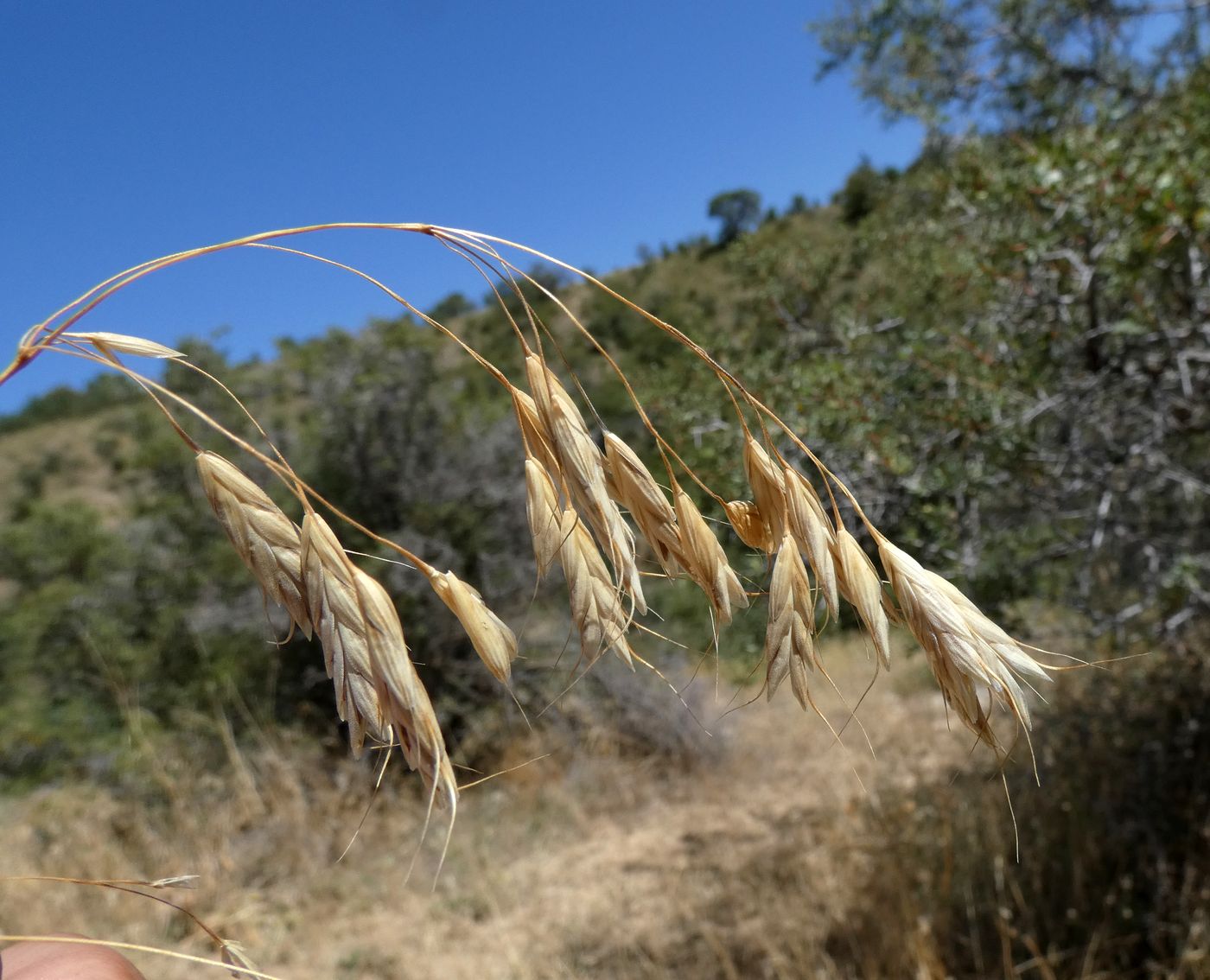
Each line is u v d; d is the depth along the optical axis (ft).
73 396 92.43
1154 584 12.26
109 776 19.60
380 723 2.58
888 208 20.26
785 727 22.47
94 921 15.17
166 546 23.81
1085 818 13.06
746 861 16.44
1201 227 10.31
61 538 24.97
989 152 14.88
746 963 12.94
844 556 2.95
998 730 16.96
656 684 22.43
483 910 16.26
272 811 18.99
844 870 14.08
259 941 15.17
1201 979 10.10
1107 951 11.00
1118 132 12.28
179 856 17.04
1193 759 13.32
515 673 21.88
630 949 14.23
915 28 17.95
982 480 11.81
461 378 31.30
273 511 2.77
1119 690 14.43
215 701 20.45
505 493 24.21
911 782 17.04
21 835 17.89
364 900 16.75
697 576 2.91
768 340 18.65
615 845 18.43
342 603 2.65
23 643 22.17
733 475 13.03
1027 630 13.23
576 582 2.91
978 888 12.57
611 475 3.01
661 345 21.97
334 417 24.44
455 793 2.52
